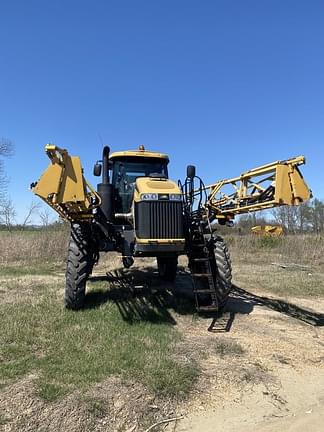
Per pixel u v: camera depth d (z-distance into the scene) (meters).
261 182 6.55
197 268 7.05
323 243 18.09
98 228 6.98
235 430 3.62
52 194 5.77
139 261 13.54
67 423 3.49
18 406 3.64
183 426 3.64
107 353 4.80
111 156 8.01
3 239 15.41
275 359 5.06
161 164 8.13
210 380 4.41
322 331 6.25
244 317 6.78
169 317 6.51
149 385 4.11
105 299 7.41
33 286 8.77
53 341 5.19
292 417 3.85
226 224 7.46
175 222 6.16
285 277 10.98
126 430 3.52
